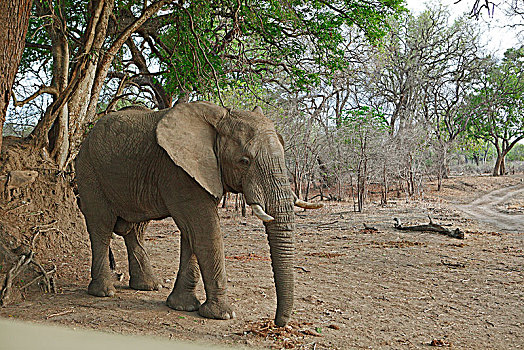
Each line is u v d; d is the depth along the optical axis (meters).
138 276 6.82
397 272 8.67
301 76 18.09
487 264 9.46
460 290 7.42
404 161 27.47
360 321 5.75
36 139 9.87
